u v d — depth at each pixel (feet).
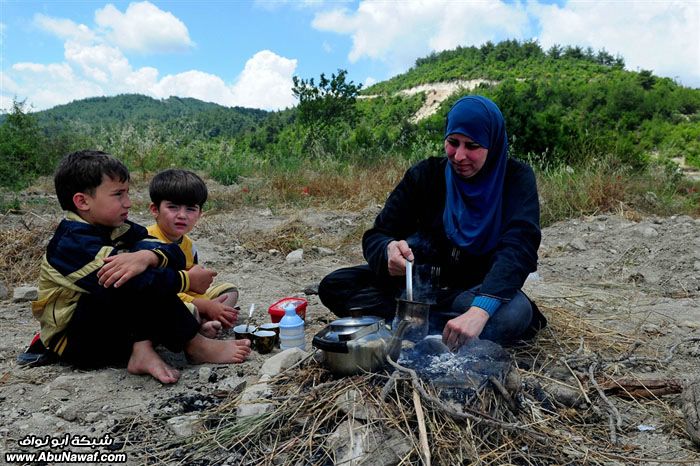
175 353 9.86
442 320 9.18
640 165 31.42
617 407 8.03
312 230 21.02
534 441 6.92
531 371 8.68
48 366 9.41
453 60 449.89
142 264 8.48
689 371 9.22
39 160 35.04
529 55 425.69
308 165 36.01
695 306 12.96
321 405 7.35
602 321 11.69
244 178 34.45
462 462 6.48
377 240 9.37
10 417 7.73
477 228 9.14
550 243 19.26
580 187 23.85
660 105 193.67
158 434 7.32
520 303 8.85
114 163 8.83
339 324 7.86
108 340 9.02
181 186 10.62
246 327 10.54
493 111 8.88
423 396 6.81
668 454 6.90
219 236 20.21
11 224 19.08
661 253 17.17
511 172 9.43
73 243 8.66
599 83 248.32
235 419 7.50
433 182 9.81
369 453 6.41
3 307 12.98
